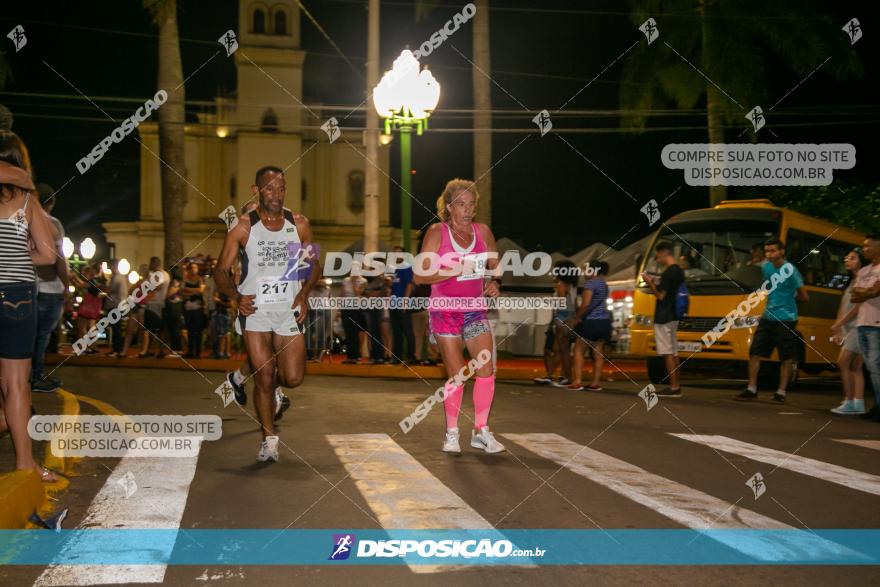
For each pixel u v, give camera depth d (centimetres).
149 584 362
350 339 1641
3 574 374
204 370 1642
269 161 5475
